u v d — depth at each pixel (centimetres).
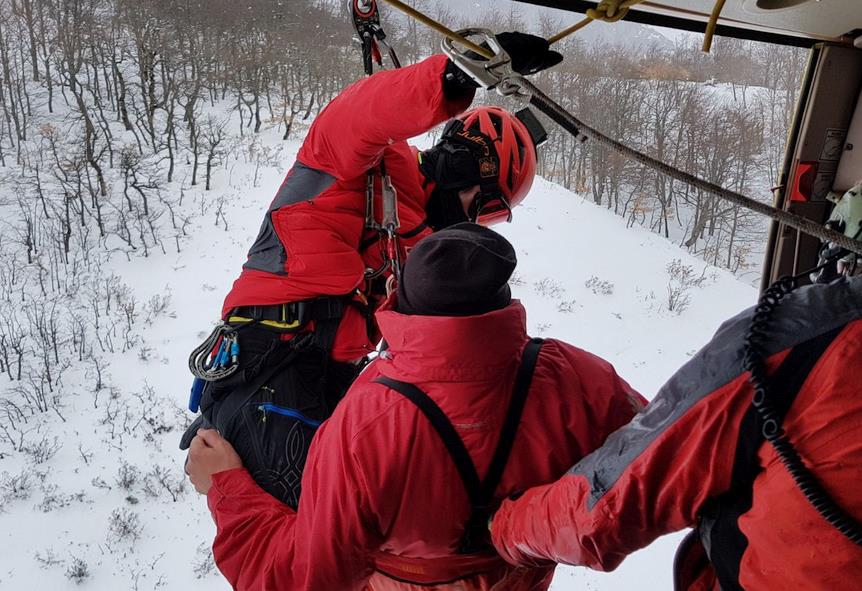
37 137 4625
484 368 152
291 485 210
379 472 155
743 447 113
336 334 240
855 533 97
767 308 114
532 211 3638
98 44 5225
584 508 135
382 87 206
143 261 3203
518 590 178
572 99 3219
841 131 285
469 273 150
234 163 4272
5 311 2733
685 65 2889
